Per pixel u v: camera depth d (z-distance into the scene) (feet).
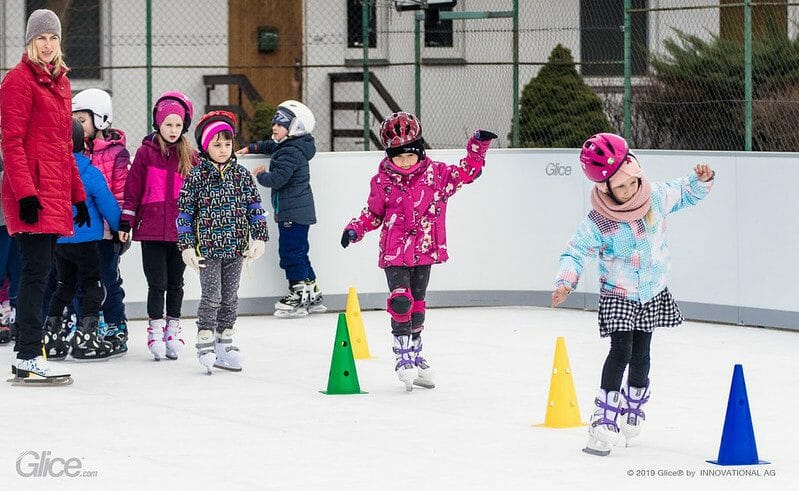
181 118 34.83
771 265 39.88
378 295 45.68
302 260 43.65
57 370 31.07
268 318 43.86
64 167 30.55
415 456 23.45
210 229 32.30
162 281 35.12
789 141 44.42
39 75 30.01
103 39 59.77
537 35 58.54
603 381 23.62
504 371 33.09
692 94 47.09
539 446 24.36
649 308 23.56
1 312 37.70
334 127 61.00
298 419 27.02
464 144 58.44
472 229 45.65
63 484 21.18
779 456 23.45
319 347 37.45
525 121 54.54
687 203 23.95
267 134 58.75
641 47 51.26
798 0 47.57
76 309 36.27
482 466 22.62
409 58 59.88
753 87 45.83
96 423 26.50
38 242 30.58
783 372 32.78
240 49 61.36
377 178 30.17
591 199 23.49
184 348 37.47
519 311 44.78
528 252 45.50
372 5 56.08
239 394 30.04
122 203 35.81
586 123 53.26
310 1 61.36
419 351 30.78
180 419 26.96
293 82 61.41
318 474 21.97
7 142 29.73
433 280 45.68
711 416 27.32
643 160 42.88
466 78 58.54
